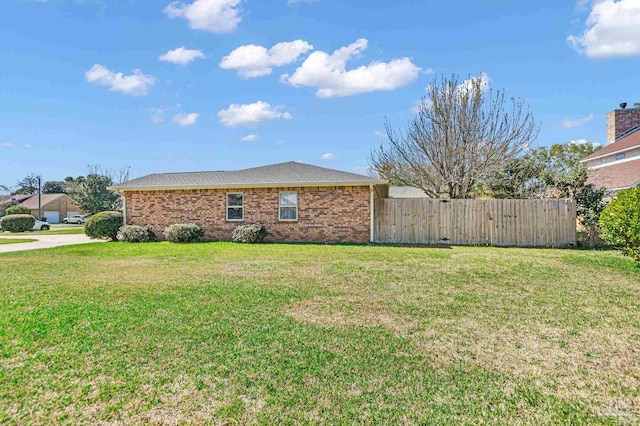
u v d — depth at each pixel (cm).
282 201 1577
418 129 2002
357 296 643
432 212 1495
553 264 969
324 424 279
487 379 348
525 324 500
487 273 849
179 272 866
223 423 281
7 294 656
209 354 400
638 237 881
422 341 440
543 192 1822
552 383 342
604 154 2084
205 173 1816
